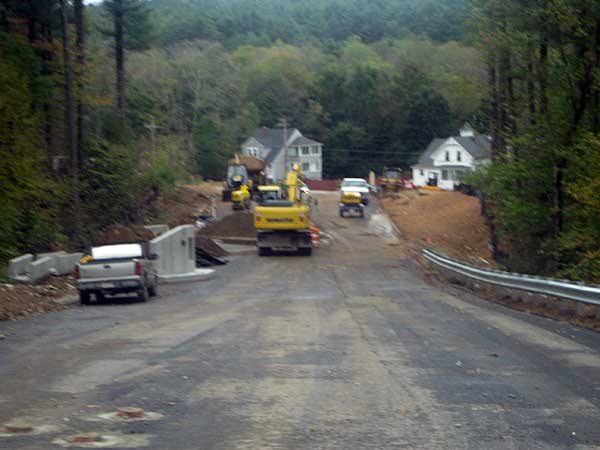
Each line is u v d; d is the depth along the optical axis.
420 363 11.83
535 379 10.56
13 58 37.25
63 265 31.58
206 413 8.57
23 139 33.16
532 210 35.59
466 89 41.22
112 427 7.98
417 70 110.56
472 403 9.09
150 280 25.48
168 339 14.66
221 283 32.34
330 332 15.77
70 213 42.00
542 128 34.53
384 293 27.30
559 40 32.72
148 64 95.06
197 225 57.62
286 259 43.97
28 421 8.23
